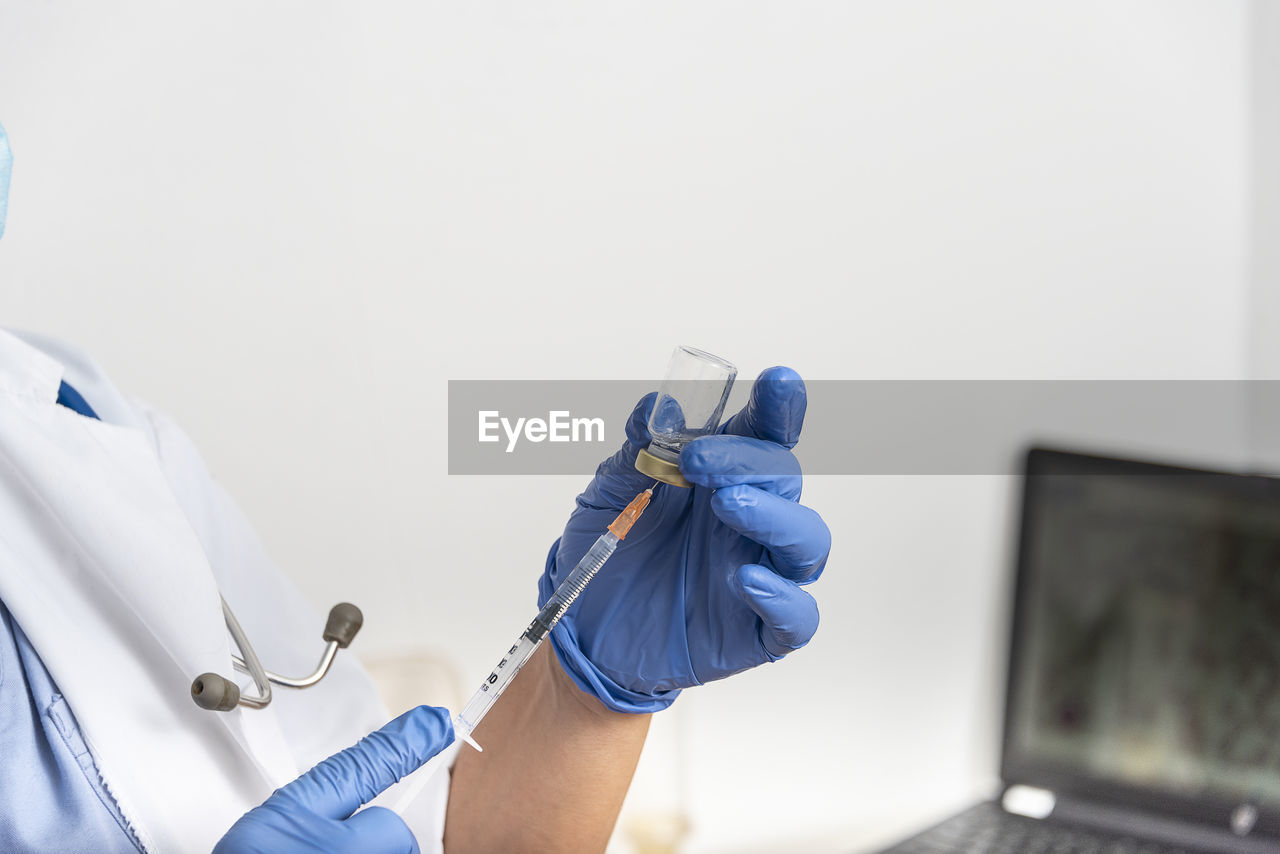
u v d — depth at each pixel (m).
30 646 0.64
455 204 1.13
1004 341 1.13
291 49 1.10
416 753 0.64
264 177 1.12
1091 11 1.08
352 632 0.71
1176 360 1.12
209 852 0.65
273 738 0.68
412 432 1.16
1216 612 0.99
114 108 1.09
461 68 1.11
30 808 0.62
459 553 1.19
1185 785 0.98
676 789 1.18
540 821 0.71
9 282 1.10
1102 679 1.02
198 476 0.76
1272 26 1.06
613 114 1.12
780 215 1.12
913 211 1.12
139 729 0.65
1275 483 0.98
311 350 1.14
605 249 1.14
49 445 0.66
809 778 1.19
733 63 1.10
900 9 1.09
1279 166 1.08
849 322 1.14
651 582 0.68
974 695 1.16
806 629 0.63
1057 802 1.02
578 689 0.69
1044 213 1.11
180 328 1.13
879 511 1.16
